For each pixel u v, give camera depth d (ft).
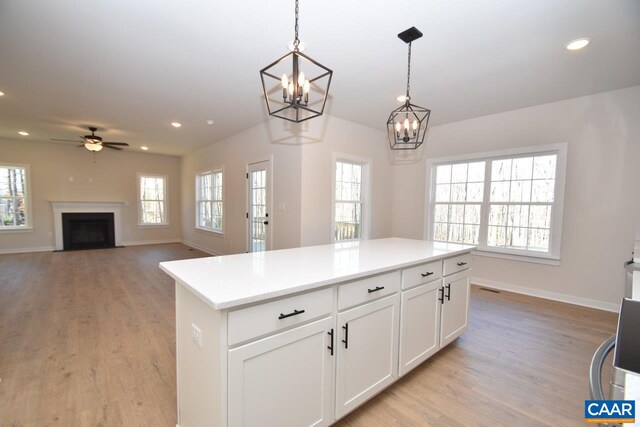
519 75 9.82
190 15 6.89
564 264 12.04
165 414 5.52
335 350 4.98
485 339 8.75
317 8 6.57
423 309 6.88
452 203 15.69
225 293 3.85
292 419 4.42
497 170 14.03
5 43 8.08
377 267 5.59
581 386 6.57
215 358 3.80
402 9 6.59
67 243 22.84
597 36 7.50
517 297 12.61
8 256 19.97
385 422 5.45
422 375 6.96
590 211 11.42
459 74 9.78
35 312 10.27
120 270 16.38
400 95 11.64
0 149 20.35
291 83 5.55
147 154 26.20
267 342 4.06
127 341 8.25
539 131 12.57
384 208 17.70
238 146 18.40
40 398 5.86
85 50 8.48
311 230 14.05
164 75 10.13
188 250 23.21
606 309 11.09
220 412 3.73
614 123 10.89
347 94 11.60
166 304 11.16
